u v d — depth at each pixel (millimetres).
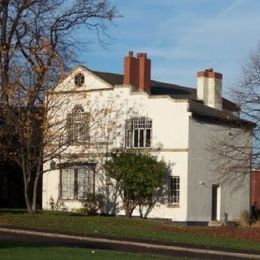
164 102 45094
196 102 47625
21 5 40219
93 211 45906
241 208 48219
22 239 25531
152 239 28172
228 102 47750
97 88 46844
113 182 45250
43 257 18656
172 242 27469
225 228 37719
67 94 41750
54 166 44344
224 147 45000
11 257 18406
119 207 45031
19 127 37281
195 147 44531
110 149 45906
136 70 47500
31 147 38312
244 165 42781
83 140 45406
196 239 29281
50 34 41344
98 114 44469
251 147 42875
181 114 44469
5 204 52031
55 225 31547
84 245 24594
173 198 44219
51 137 38844
